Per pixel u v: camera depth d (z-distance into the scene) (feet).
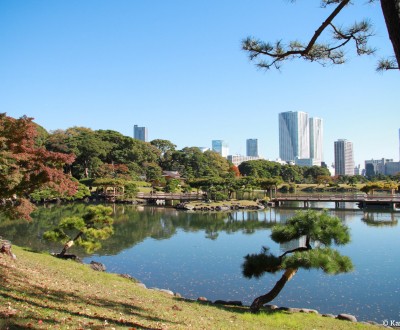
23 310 24.75
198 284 65.87
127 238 112.06
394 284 64.90
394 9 16.03
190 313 38.88
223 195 230.68
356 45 24.34
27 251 63.05
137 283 57.52
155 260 83.87
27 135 48.14
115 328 25.22
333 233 42.50
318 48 24.76
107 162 317.42
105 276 55.21
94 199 240.32
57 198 218.38
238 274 72.13
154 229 130.41
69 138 302.04
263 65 25.14
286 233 43.01
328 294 59.93
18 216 53.36
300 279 68.08
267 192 293.23
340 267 40.22
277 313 43.86
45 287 36.04
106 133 331.16
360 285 64.49
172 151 383.24
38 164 49.19
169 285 65.26
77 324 24.30
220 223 146.20
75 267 57.21
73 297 34.73
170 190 260.21
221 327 34.09
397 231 124.06
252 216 170.19
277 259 43.42
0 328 19.61
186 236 116.16
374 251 92.63
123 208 204.33
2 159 46.57
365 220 153.99
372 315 51.49
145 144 355.56
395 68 23.90
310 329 38.01
